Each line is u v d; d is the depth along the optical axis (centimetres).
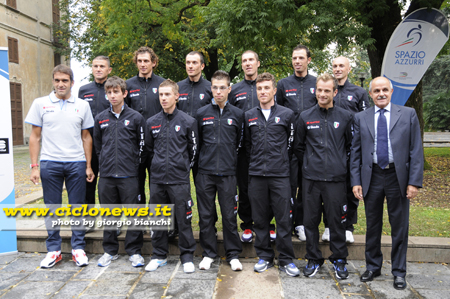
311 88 373
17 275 320
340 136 315
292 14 687
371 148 305
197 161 357
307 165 323
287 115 325
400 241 299
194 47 1316
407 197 294
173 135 330
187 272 323
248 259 360
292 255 330
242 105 375
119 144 340
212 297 280
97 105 390
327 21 660
